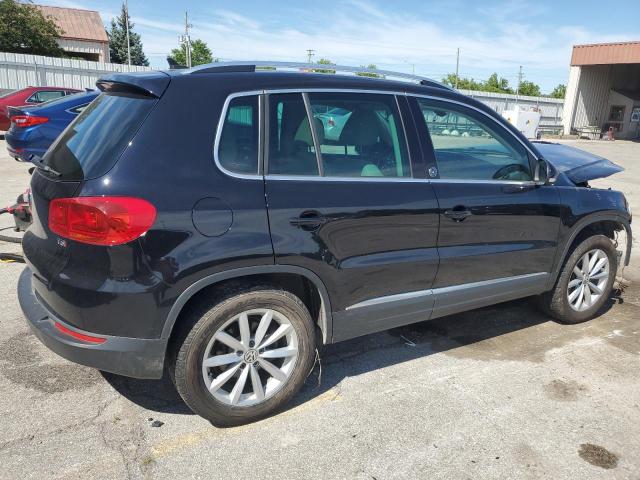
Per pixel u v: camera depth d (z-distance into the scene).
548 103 41.59
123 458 2.64
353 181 3.03
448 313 3.61
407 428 2.96
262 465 2.63
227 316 2.70
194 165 2.60
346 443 2.82
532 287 4.03
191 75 2.76
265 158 2.80
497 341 4.10
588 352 3.95
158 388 3.27
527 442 2.87
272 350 2.92
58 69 26.06
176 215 2.51
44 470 2.53
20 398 3.09
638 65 37.75
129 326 2.51
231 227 2.62
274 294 2.80
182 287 2.54
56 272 2.56
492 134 3.69
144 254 2.46
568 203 4.01
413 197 3.21
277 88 2.90
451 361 3.75
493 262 3.67
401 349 3.92
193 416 3.01
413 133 3.33
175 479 2.52
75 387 3.23
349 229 2.97
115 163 2.49
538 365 3.72
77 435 2.79
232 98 2.76
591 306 4.45
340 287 3.02
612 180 13.31
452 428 2.97
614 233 4.73
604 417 3.12
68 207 2.49
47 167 2.83
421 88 3.46
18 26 33.00
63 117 9.08
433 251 3.36
